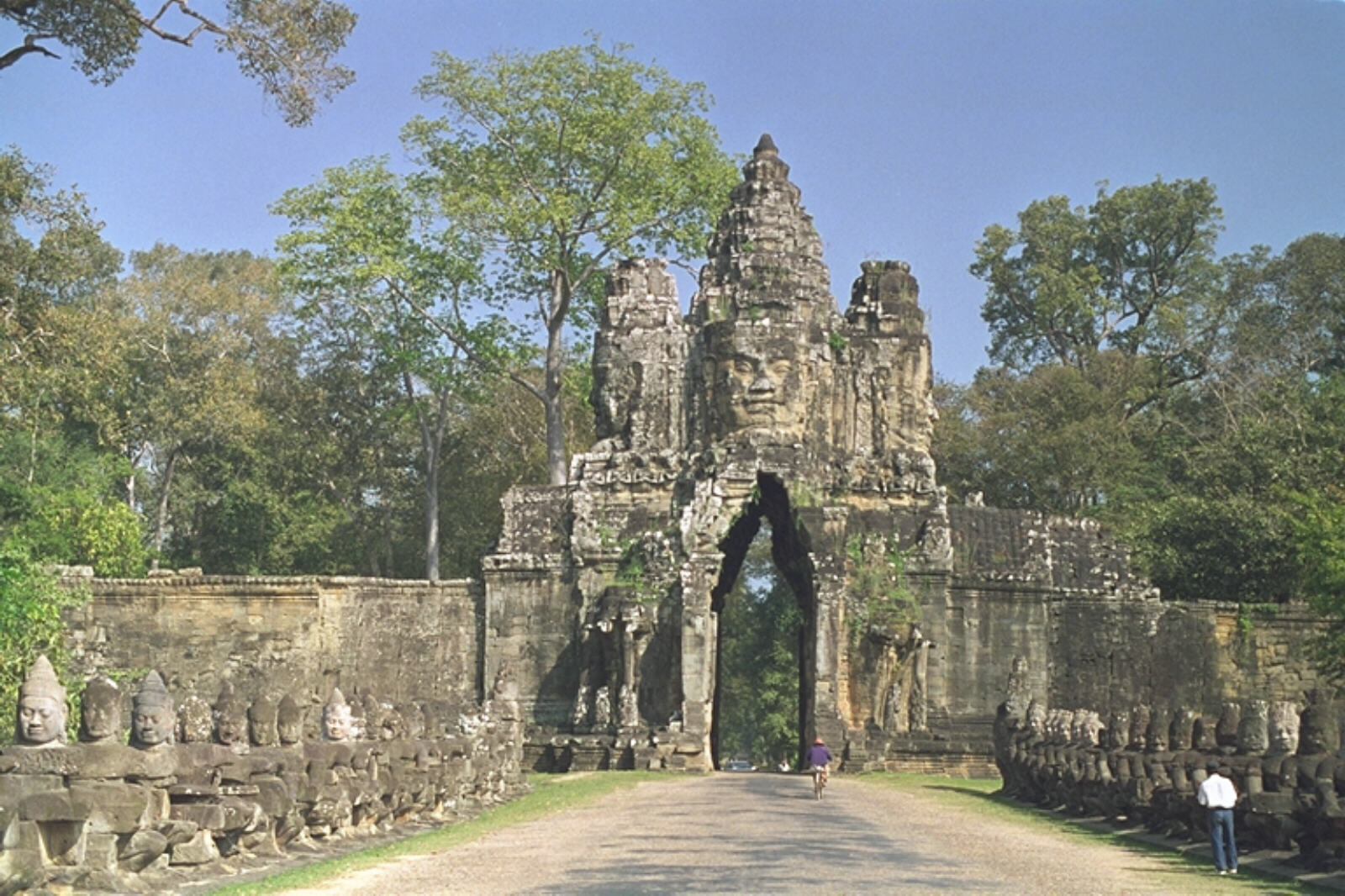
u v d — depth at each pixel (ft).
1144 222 337.93
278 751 90.68
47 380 169.27
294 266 266.16
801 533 214.07
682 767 201.26
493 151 265.95
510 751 161.17
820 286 228.43
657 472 222.28
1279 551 228.43
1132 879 85.15
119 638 212.02
